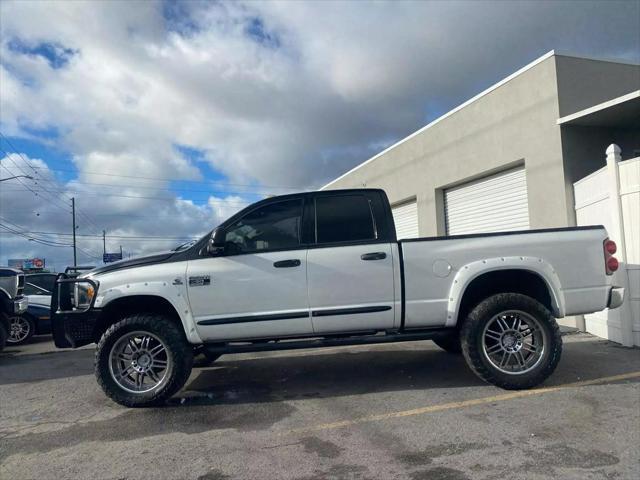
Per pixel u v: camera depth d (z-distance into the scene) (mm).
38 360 8570
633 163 6656
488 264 5105
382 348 7508
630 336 6781
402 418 4398
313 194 5355
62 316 5133
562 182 8562
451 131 11867
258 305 5070
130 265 5223
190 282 5066
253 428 4324
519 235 5246
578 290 5188
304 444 3918
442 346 6938
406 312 5121
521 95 9500
